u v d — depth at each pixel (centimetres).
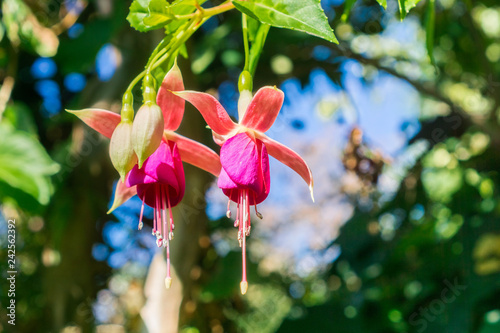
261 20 34
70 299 84
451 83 104
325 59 85
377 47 99
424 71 99
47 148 88
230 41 82
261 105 35
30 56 85
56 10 80
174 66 35
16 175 55
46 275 84
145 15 36
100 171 83
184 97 34
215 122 35
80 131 81
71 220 83
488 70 80
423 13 93
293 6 34
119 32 76
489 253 84
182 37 36
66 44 71
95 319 92
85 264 84
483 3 91
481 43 79
